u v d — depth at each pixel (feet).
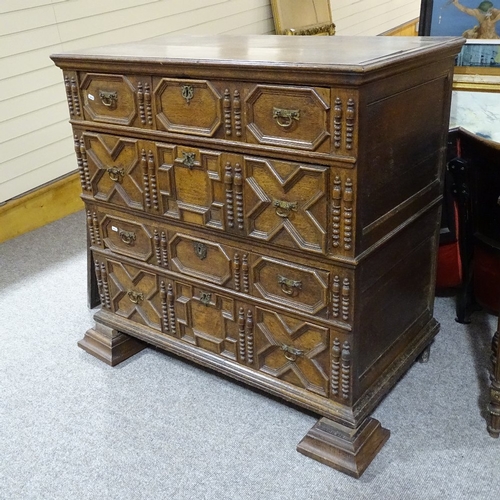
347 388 5.19
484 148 6.07
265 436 5.68
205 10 13.25
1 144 9.90
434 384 6.28
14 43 9.70
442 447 5.46
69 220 11.04
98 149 6.03
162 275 6.15
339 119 4.29
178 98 5.14
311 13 16.25
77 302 8.21
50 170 10.80
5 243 10.11
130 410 6.10
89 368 6.79
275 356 5.62
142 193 5.85
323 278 4.94
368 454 5.28
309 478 5.18
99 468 5.40
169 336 6.44
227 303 5.74
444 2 7.18
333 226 4.67
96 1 10.80
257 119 4.75
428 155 5.50
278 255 5.14
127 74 5.39
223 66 4.65
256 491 5.08
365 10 19.66
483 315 7.50
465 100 7.27
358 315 4.99
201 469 5.33
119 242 6.44
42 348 7.19
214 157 5.13
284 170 4.74
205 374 6.62
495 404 5.43
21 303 8.21
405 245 5.52
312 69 4.21
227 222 5.31
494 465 5.24
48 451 5.61
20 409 6.17
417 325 6.27
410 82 4.79
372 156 4.56
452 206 6.79
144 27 11.88
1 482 5.29
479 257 6.83
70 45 10.56
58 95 10.59
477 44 7.05
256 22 14.99
